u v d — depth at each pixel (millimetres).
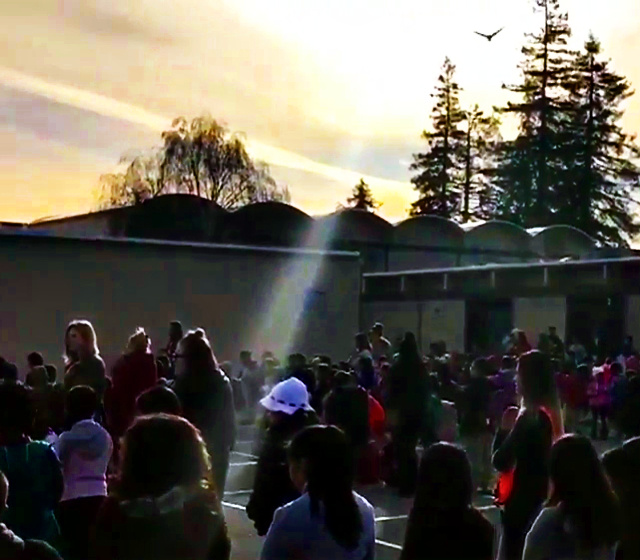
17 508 5801
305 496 4512
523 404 7207
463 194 80500
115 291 28328
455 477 4688
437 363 18062
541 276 33156
